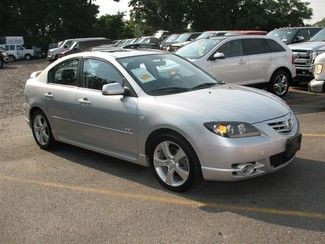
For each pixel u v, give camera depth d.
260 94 5.91
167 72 6.32
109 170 6.50
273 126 5.21
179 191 5.46
